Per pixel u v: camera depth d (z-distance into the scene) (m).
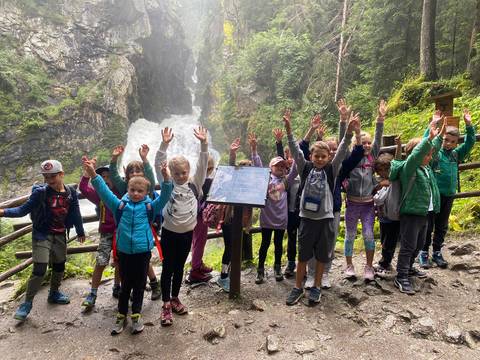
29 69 25.98
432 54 12.81
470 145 4.66
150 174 4.01
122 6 31.80
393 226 4.43
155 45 36.09
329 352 3.19
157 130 31.95
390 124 11.03
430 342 3.28
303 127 17.55
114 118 27.88
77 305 4.22
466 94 11.09
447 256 4.93
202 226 4.60
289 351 3.23
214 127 31.16
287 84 20.89
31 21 27.84
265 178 4.09
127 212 3.54
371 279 4.30
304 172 3.92
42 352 3.38
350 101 16.14
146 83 34.81
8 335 3.66
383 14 14.73
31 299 3.89
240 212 4.02
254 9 30.03
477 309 3.71
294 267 4.75
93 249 5.29
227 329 3.58
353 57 18.64
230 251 4.48
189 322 3.74
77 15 30.06
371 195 4.32
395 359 3.08
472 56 11.87
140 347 3.38
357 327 3.54
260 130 20.52
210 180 4.54
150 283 4.28
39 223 3.89
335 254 5.38
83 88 27.50
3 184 22.72
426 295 4.00
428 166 4.27
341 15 22.78
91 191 4.14
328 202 3.76
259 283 4.57
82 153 25.97
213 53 38.47
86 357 3.27
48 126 24.59
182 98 41.44
